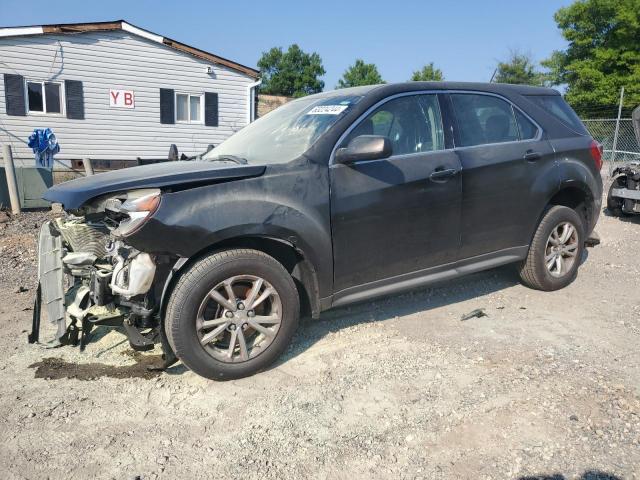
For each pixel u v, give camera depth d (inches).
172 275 121.2
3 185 410.0
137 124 692.7
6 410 117.6
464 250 166.7
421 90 160.9
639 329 162.4
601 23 1391.5
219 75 738.2
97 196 121.6
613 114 1348.4
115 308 134.7
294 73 2453.2
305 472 97.5
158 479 96.0
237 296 130.8
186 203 120.0
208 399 122.4
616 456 100.2
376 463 99.7
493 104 177.6
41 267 149.9
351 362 140.3
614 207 371.6
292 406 119.0
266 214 127.2
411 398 121.7
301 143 144.2
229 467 99.0
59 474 97.1
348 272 144.1
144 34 670.5
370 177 143.8
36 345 150.4
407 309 179.2
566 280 197.9
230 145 170.7
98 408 118.8
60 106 645.3
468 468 97.7
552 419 112.4
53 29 616.1
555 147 186.2
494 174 168.1
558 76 1519.4
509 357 142.3
